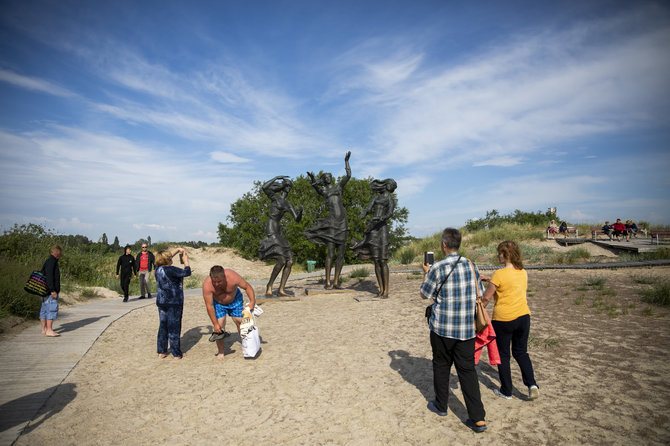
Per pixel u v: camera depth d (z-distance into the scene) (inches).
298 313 387.2
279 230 487.5
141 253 541.3
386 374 206.1
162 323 240.7
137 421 157.9
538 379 191.9
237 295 246.1
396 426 150.1
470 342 147.3
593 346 239.1
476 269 157.6
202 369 221.3
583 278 521.7
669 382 181.2
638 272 553.9
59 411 167.6
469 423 146.6
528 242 1009.5
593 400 165.8
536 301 386.3
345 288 553.9
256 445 138.0
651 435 136.1
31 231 657.0
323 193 526.3
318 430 148.3
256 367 223.0
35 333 305.3
